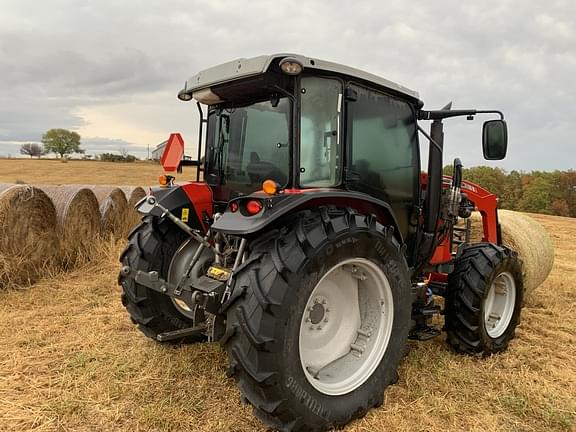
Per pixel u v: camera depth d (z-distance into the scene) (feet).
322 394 8.21
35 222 18.10
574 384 10.40
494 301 12.79
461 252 13.07
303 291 7.77
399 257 9.39
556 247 34.01
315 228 8.09
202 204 11.32
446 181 13.93
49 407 8.67
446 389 9.87
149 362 10.63
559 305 16.90
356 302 9.72
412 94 11.05
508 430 8.52
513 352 12.26
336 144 9.34
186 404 8.89
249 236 8.30
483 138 11.48
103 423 8.32
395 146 10.94
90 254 20.94
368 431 8.38
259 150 9.86
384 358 9.27
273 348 7.43
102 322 13.47
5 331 12.62
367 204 9.50
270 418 7.83
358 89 9.87
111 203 24.94
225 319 8.52
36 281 17.89
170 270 11.21
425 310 11.49
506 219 17.88
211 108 11.36
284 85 8.95
